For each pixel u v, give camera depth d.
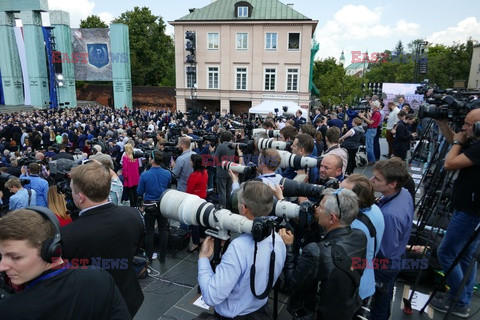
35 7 30.00
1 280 1.66
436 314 3.21
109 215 2.18
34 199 5.30
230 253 1.92
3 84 31.62
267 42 28.94
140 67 44.06
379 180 2.62
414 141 9.24
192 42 29.33
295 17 28.19
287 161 3.78
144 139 11.88
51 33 30.97
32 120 20.16
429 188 4.40
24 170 6.28
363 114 9.62
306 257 1.93
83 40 32.31
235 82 30.09
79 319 1.35
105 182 2.18
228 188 5.89
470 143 2.78
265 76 29.61
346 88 34.88
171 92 36.12
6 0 29.97
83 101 38.25
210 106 32.88
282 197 2.74
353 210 1.99
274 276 2.06
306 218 2.27
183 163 5.20
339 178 3.51
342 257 1.86
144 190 4.27
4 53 30.95
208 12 30.09
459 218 2.90
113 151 10.41
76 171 2.16
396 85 19.59
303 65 28.61
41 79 31.62
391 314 3.21
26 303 1.27
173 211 2.33
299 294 2.04
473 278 3.06
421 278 3.67
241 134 7.21
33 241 1.28
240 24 28.86
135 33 44.38
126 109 29.61
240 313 1.96
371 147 8.95
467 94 4.27
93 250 2.06
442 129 3.22
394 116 9.19
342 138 7.81
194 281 3.94
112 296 1.48
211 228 2.20
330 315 1.88
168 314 3.34
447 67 44.44
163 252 4.34
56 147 9.78
